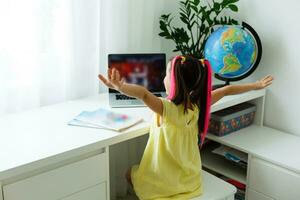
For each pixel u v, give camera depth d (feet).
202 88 4.94
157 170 5.00
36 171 4.25
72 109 5.78
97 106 5.94
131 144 7.40
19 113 5.59
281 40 6.80
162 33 7.35
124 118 5.33
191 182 5.21
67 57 6.19
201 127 5.22
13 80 5.60
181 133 4.93
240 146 6.39
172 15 7.86
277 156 6.02
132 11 7.00
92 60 6.55
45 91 6.10
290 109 6.97
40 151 4.31
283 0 6.61
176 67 4.81
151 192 5.11
